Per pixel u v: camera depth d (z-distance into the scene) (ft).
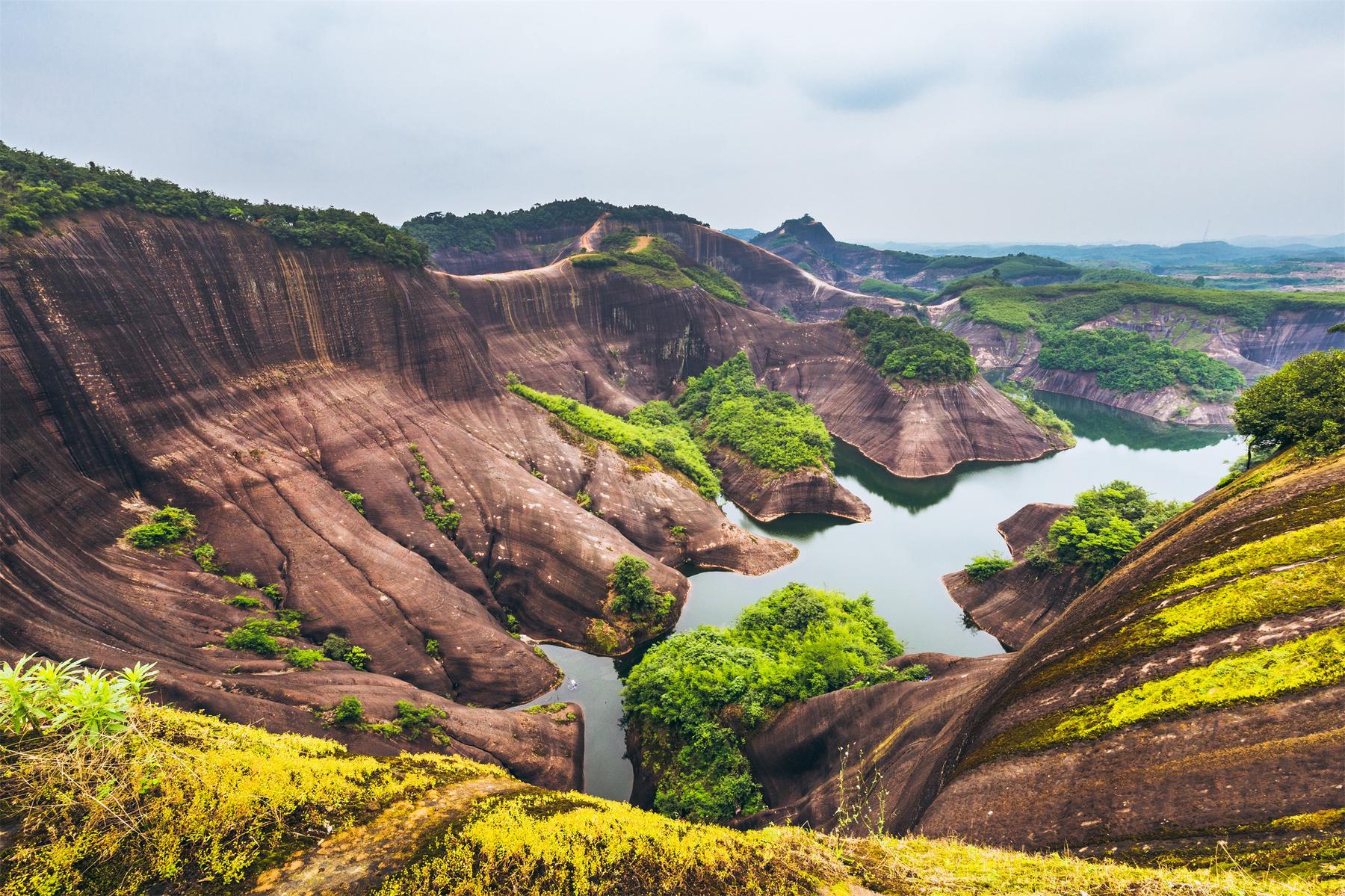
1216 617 53.57
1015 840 49.67
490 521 185.16
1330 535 56.34
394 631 139.23
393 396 200.85
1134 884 34.91
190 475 143.13
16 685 32.01
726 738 111.75
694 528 219.41
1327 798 37.45
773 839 46.83
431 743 108.88
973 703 77.71
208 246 168.14
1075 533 161.99
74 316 131.23
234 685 101.91
